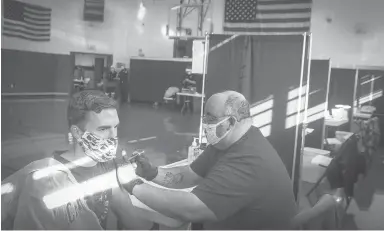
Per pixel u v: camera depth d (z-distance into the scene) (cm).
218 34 272
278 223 140
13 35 407
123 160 144
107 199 128
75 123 122
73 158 123
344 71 297
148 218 141
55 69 373
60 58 375
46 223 116
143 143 307
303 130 257
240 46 266
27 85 398
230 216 135
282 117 260
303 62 251
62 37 363
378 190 252
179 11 326
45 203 116
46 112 366
